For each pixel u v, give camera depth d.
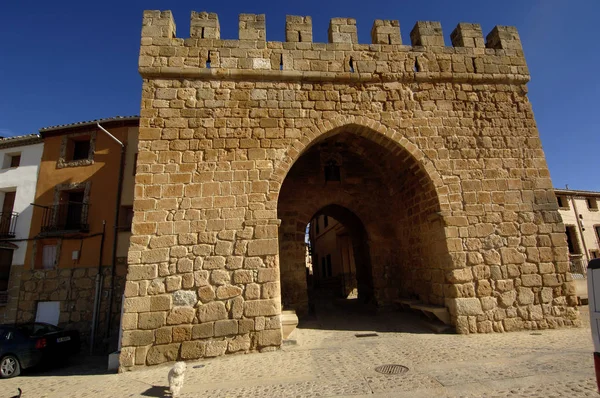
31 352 7.91
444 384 4.30
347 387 4.41
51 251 12.41
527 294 7.37
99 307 11.24
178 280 6.54
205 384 4.87
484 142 8.23
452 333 7.16
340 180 11.01
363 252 11.84
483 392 4.01
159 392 4.77
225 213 7.00
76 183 12.64
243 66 7.92
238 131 7.54
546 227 7.80
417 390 4.16
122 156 12.48
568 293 7.46
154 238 6.73
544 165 8.23
